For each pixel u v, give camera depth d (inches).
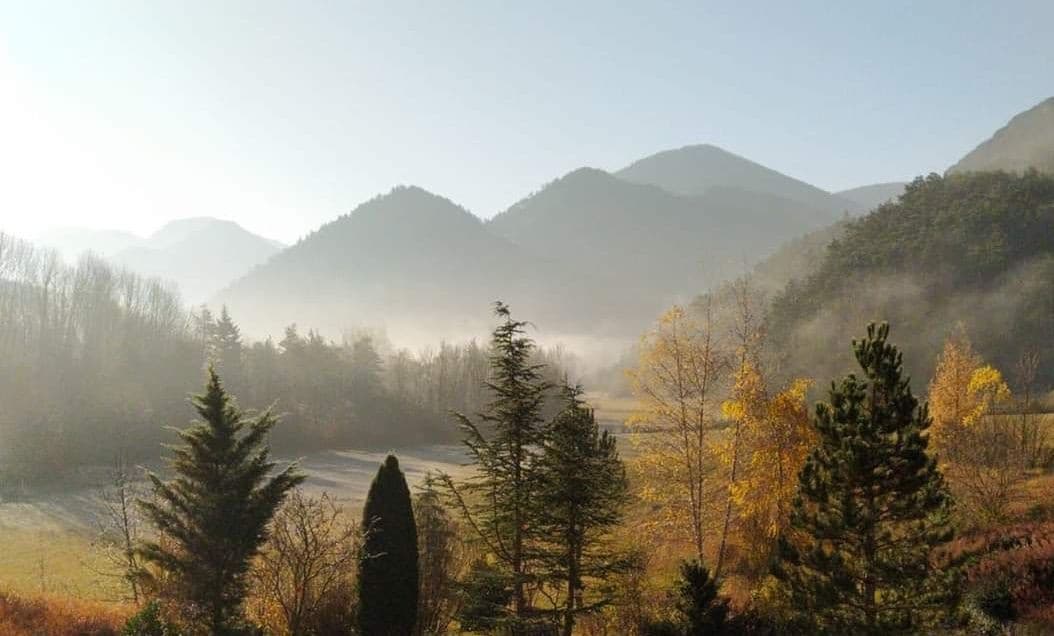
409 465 2992.1
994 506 1077.8
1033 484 1224.2
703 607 713.6
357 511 1766.7
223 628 745.6
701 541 1013.8
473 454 755.4
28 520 1835.6
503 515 716.7
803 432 930.1
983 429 1293.1
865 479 649.6
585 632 854.5
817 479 684.7
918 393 2647.6
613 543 871.7
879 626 637.9
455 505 790.5
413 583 842.2
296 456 3260.3
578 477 701.9
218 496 752.3
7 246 3253.0
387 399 4018.2
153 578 805.9
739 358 1059.9
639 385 1112.8
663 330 1114.7
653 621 775.1
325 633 863.1
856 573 658.8
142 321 3508.9
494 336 737.0
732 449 1021.8
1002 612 765.3
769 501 938.1
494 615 723.4
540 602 1000.9
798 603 689.0
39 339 3009.4
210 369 788.0
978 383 1293.1
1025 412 1363.2
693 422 1068.5
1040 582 796.0
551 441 719.1
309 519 816.3
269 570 848.9
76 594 1119.0
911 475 645.9
